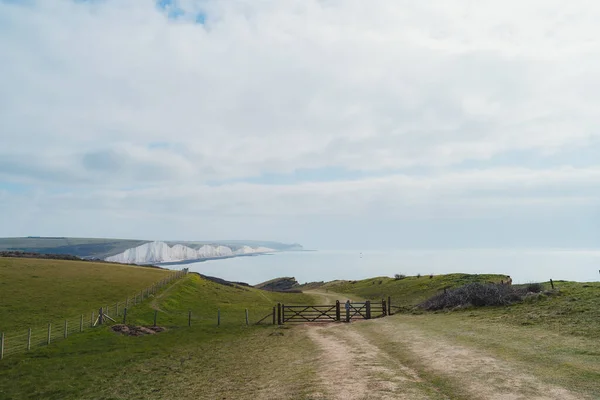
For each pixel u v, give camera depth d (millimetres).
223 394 18125
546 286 39406
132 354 29297
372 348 24766
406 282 83250
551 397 13508
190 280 77375
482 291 39219
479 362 18578
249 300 71750
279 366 22422
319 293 97312
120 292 57719
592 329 22891
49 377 23906
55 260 82875
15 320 40625
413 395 14672
